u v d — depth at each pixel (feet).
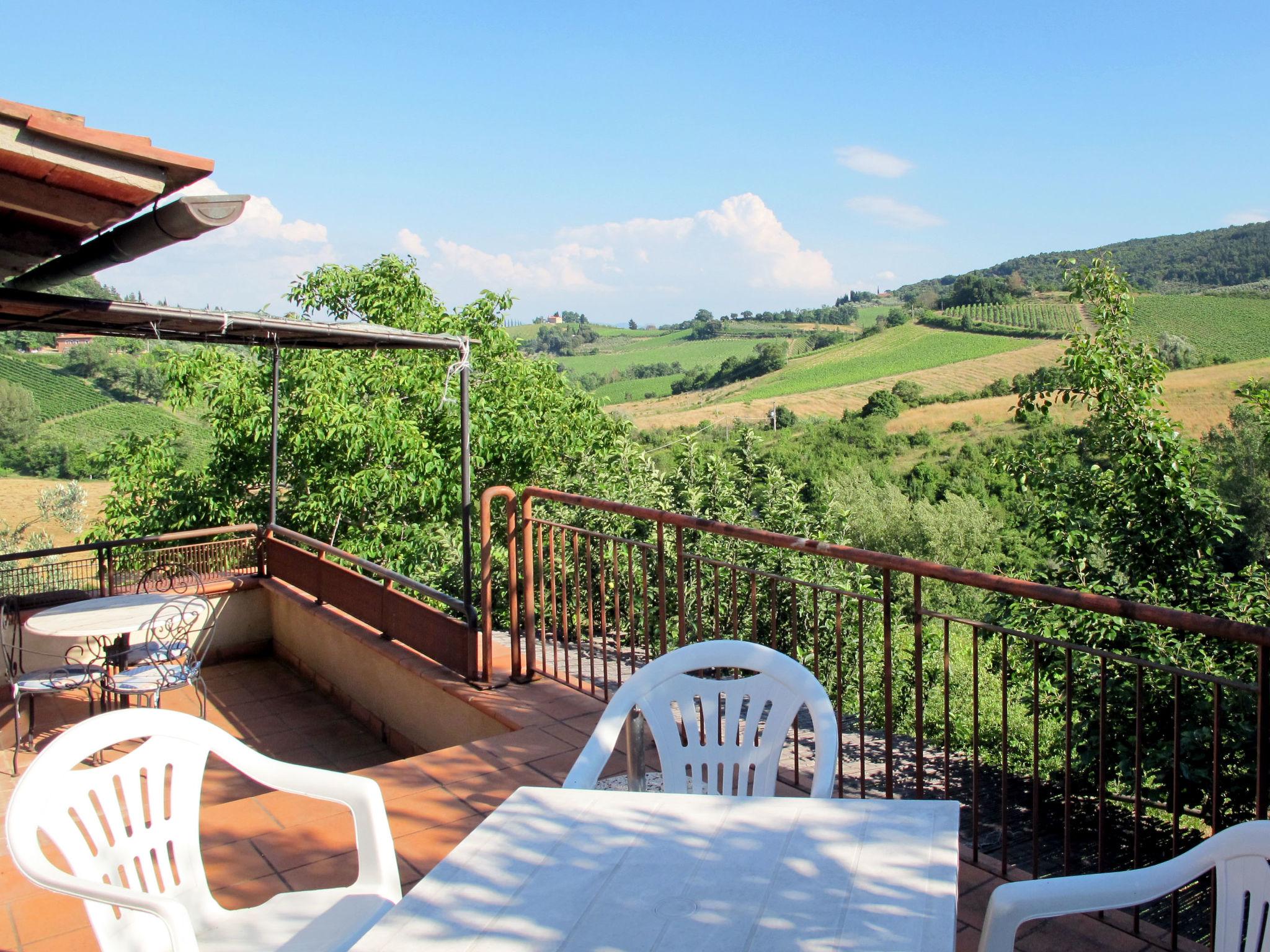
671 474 51.31
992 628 8.48
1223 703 24.80
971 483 117.60
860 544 94.99
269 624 23.47
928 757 28.04
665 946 4.11
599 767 7.17
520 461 53.83
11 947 8.30
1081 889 4.76
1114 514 29.78
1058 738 28.53
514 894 4.62
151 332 16.76
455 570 46.06
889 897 4.48
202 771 6.85
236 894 9.16
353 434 44.19
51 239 9.39
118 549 22.47
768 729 7.23
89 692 17.85
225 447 47.98
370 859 6.64
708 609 38.93
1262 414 32.73
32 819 5.71
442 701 15.75
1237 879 4.77
